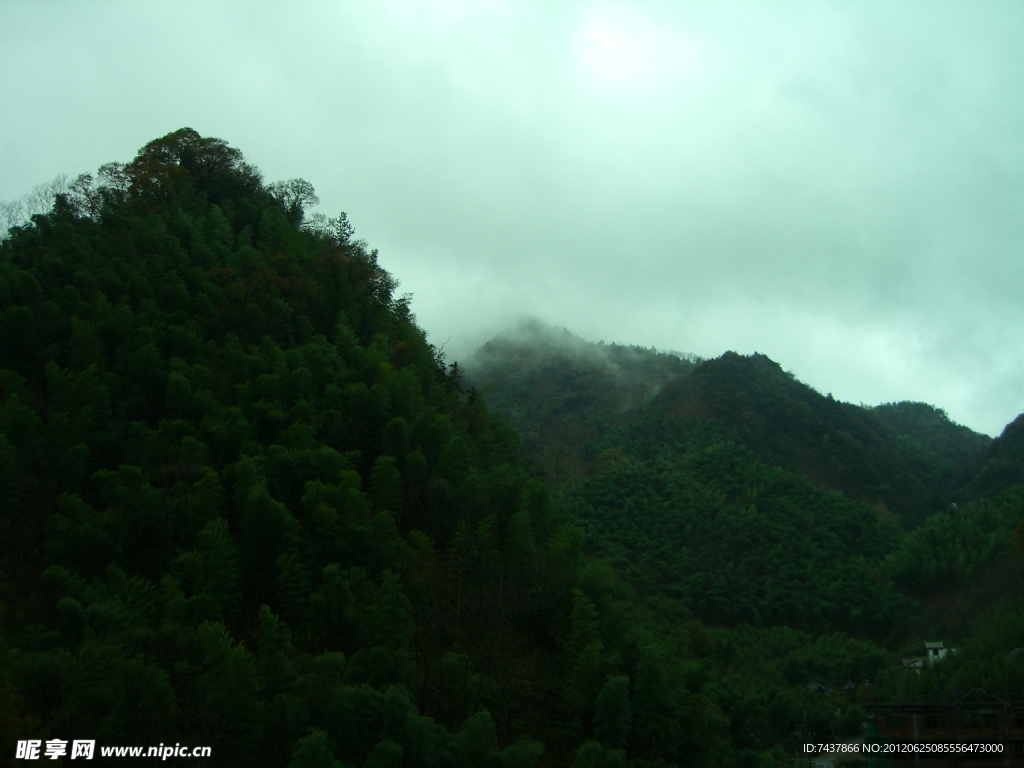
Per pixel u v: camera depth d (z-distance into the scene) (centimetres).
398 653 2742
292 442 3566
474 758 2509
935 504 14050
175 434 3516
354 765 2305
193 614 2748
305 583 2959
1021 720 3616
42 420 3450
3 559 2911
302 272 5122
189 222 5259
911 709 3700
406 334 5166
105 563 2964
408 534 3622
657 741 3073
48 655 2344
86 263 4466
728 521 10538
